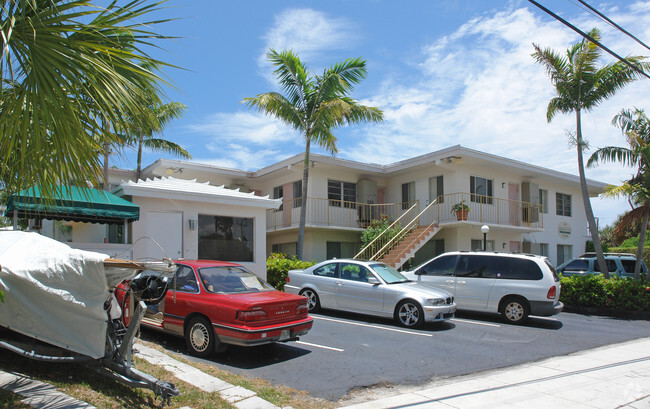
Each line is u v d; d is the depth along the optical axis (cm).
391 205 2300
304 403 568
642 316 1341
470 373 723
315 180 2084
